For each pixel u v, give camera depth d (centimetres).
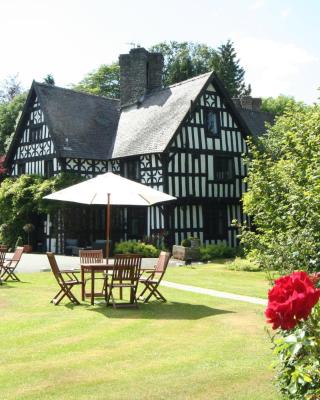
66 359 639
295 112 1297
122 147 2414
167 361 626
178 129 2191
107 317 898
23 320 872
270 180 922
